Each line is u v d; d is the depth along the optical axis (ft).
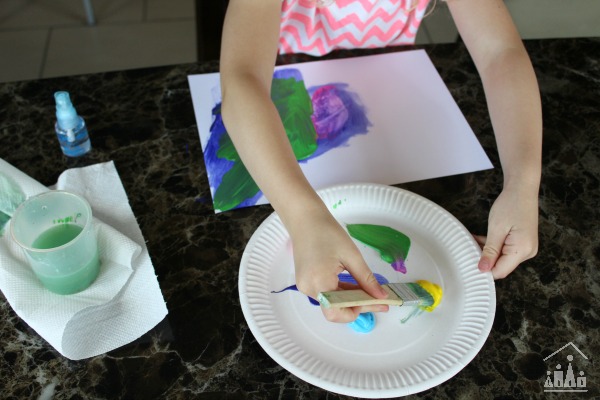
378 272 2.25
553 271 2.31
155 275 2.19
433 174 2.64
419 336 2.06
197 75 2.99
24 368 1.97
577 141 2.79
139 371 1.98
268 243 2.26
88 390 1.94
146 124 2.76
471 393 1.97
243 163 2.47
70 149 2.57
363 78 3.03
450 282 2.21
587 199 2.56
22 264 2.13
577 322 2.16
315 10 3.18
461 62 3.16
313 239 2.02
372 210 2.42
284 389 1.96
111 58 6.18
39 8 6.64
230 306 2.16
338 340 2.05
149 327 2.07
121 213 2.38
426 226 2.36
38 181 2.50
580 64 3.15
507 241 2.26
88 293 2.11
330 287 1.92
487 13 2.90
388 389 1.89
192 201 2.48
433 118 2.87
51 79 2.92
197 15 3.85
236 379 1.98
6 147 2.62
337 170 2.63
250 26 2.60
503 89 2.67
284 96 2.90
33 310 2.03
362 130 2.79
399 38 3.35
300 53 3.16
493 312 2.07
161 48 6.33
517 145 2.48
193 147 2.68
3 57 6.11
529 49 3.20
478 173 2.65
